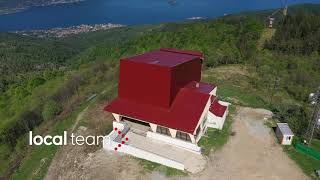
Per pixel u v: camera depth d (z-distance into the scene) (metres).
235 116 40.69
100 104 47.16
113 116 39.31
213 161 31.42
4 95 82.75
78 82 63.56
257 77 58.28
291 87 54.03
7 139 45.19
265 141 34.97
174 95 34.75
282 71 63.56
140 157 32.38
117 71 63.66
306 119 39.03
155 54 40.72
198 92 35.44
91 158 33.22
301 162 31.33
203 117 34.41
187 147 32.78
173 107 34.16
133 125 37.28
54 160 35.53
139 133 35.84
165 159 30.78
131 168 30.91
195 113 33.09
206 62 65.12
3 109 69.06
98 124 40.66
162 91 33.72
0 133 46.38
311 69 65.69
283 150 33.38
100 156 33.31
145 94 34.84
